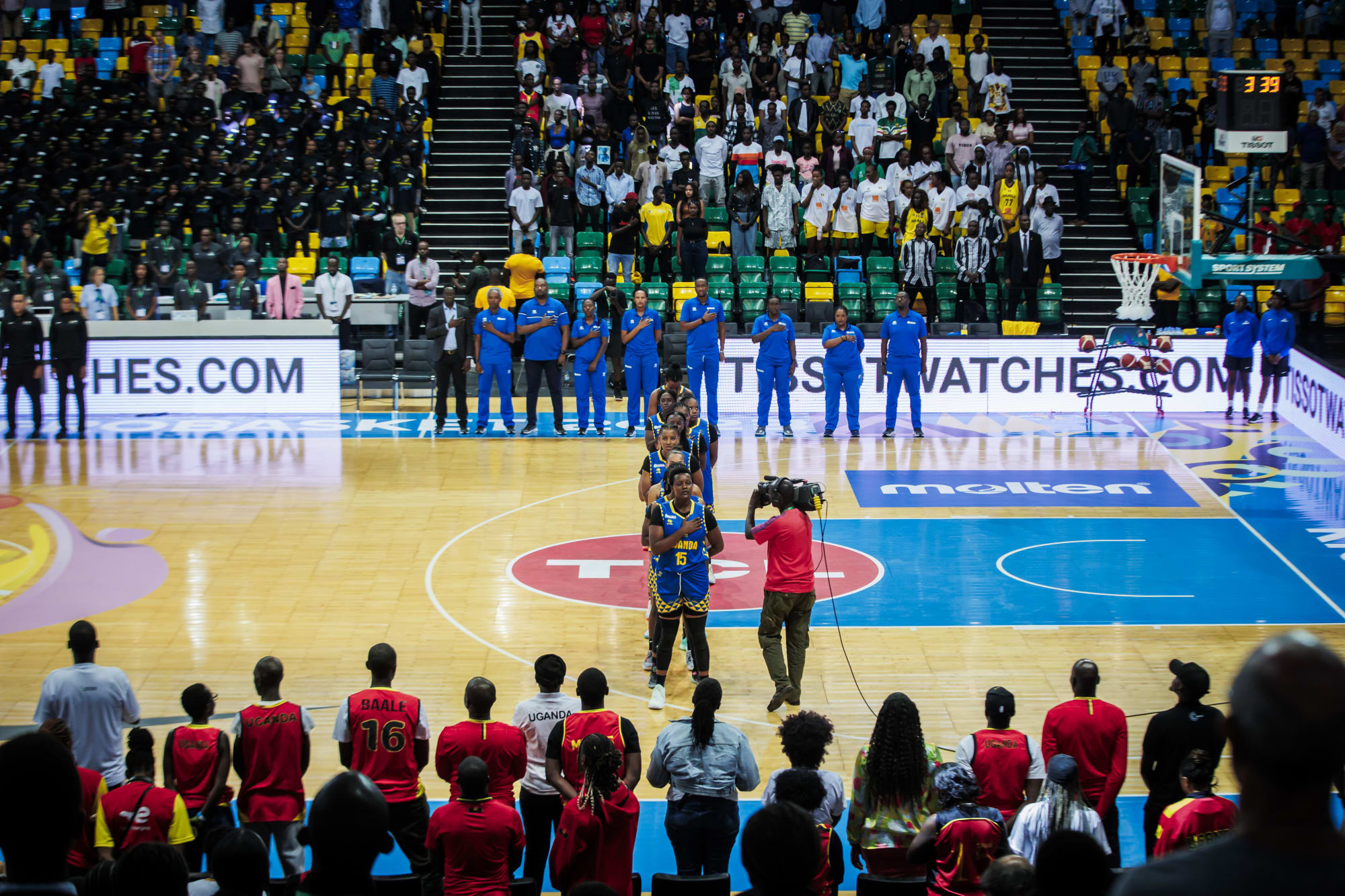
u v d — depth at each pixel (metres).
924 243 21.48
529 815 6.84
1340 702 1.47
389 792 6.55
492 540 13.29
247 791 6.55
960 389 20.09
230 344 19.31
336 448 17.25
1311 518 14.23
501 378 18.00
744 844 3.37
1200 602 11.65
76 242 22.36
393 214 21.95
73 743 6.85
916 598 11.76
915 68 25.08
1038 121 26.12
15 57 25.73
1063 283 23.72
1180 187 11.66
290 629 10.79
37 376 17.70
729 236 23.41
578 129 24.16
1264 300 22.23
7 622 10.86
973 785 5.31
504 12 27.70
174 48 25.14
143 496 14.74
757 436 18.28
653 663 9.58
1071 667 10.15
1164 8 28.05
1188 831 5.46
